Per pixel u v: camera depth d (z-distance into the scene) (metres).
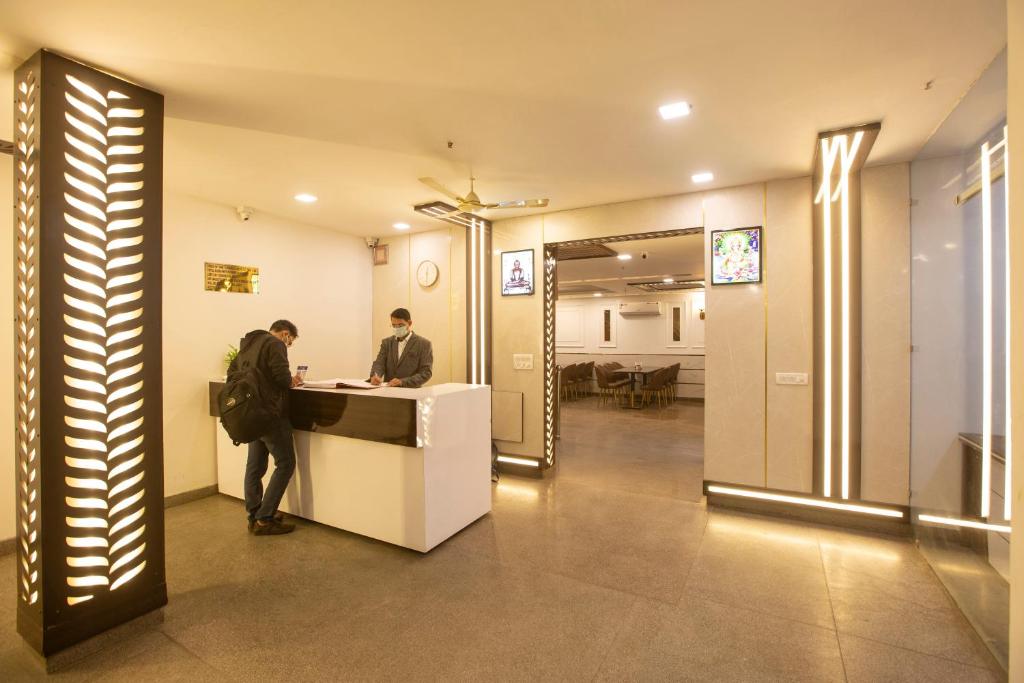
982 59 2.10
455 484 3.26
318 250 5.14
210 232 4.20
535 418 4.71
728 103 2.52
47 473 1.94
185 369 4.01
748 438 3.76
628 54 2.09
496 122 2.74
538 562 2.92
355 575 2.76
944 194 3.00
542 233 4.66
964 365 2.77
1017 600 1.45
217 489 4.19
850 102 2.49
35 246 1.96
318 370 5.13
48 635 1.95
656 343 11.38
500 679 1.94
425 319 5.37
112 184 2.15
